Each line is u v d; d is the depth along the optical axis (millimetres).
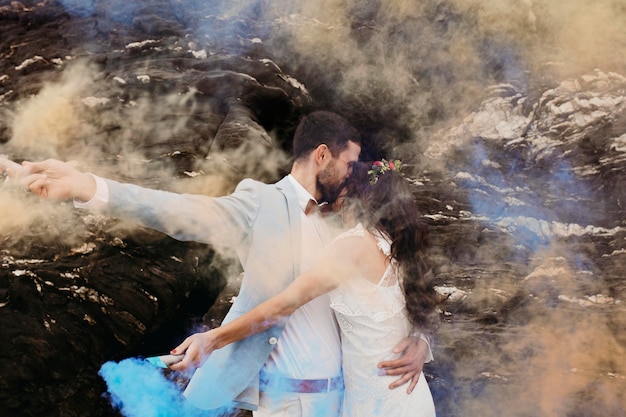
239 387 2506
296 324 2590
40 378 3430
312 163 2686
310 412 2578
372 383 2582
